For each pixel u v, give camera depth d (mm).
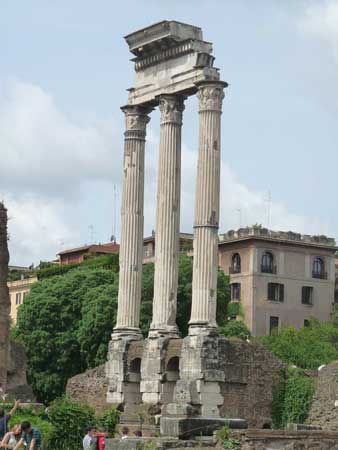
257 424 69750
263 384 70500
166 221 74438
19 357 70750
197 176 72062
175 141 75500
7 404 60125
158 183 75625
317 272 153500
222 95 72750
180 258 103125
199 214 71312
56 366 103375
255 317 146875
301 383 70312
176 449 46594
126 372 74938
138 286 77312
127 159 78500
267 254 149750
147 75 77938
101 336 100375
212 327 69562
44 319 104375
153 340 72750
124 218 77875
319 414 68688
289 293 150250
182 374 69312
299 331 134750
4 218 67188
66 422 54281
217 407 68125
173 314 73750
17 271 184500
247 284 147875
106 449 47969
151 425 68125
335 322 146125
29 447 38406
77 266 152625
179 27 75125
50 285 108875
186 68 74312
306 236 153625
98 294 102750
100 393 76562
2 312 66688
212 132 71938
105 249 175875
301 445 48000
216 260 71062
